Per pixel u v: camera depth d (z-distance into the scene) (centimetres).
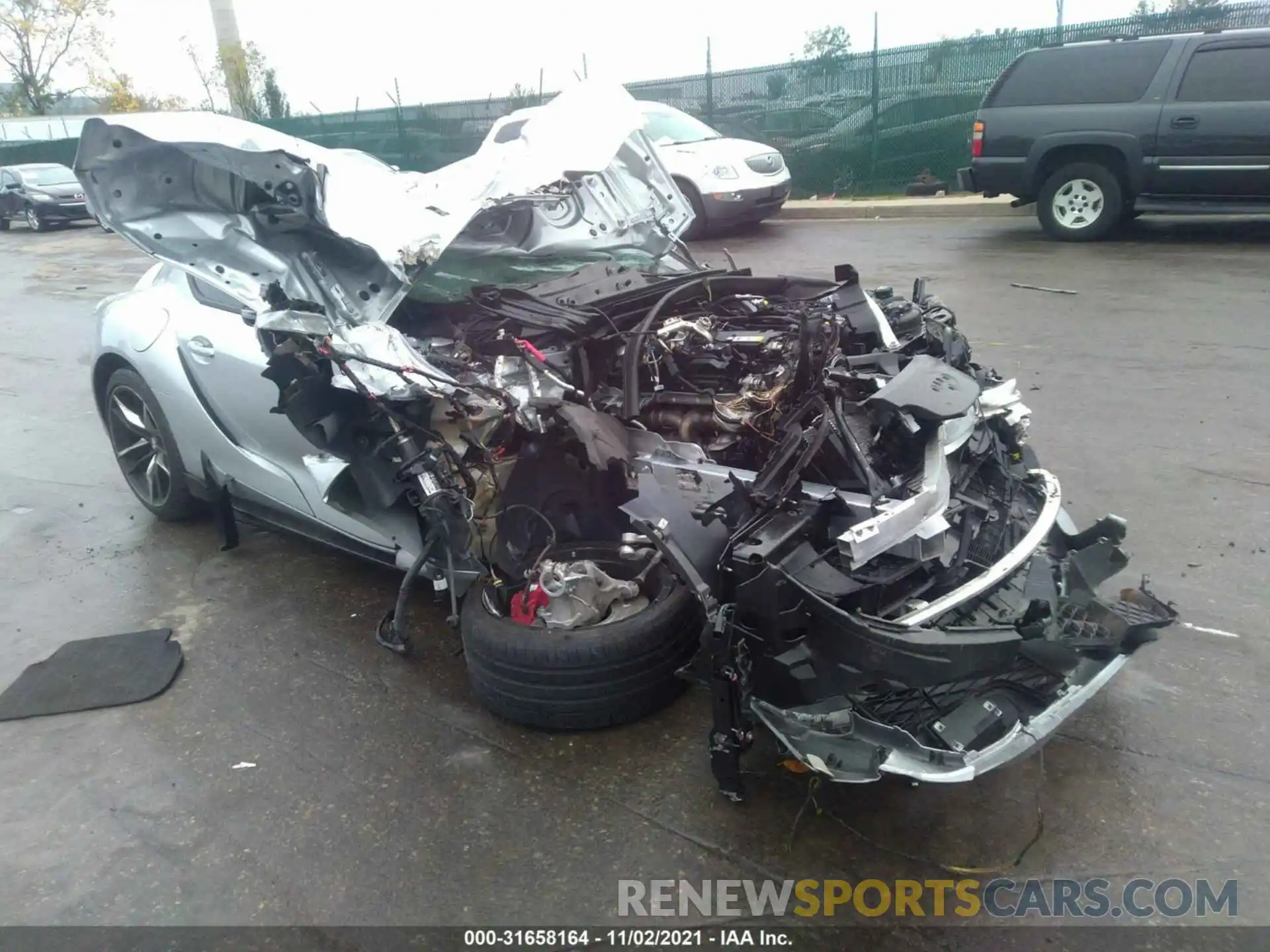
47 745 319
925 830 257
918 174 1550
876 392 273
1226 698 299
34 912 250
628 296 374
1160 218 1177
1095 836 251
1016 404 316
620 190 455
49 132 3638
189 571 440
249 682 349
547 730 308
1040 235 1106
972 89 1473
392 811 278
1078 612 264
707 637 244
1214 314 714
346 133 2269
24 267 1549
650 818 268
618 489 320
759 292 400
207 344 399
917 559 243
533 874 252
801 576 233
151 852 269
